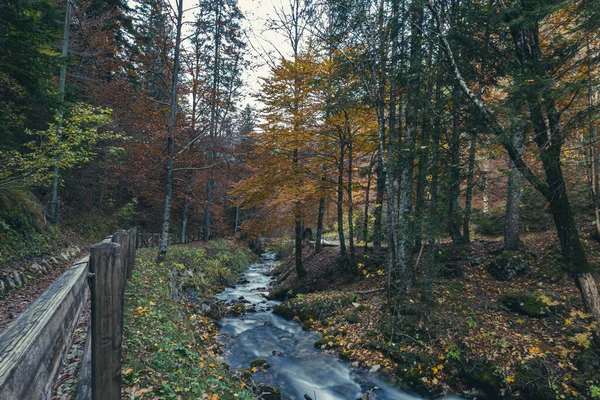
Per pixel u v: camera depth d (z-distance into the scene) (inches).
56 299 76.3
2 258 320.5
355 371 301.4
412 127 356.8
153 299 292.7
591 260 350.6
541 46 302.5
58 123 448.1
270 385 277.0
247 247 1156.5
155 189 823.1
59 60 353.1
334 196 607.5
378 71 384.5
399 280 363.6
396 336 326.3
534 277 361.1
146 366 168.7
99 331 83.5
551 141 252.5
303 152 559.2
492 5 295.1
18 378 46.2
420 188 349.7
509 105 251.4
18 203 419.5
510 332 292.0
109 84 586.9
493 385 253.1
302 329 410.6
